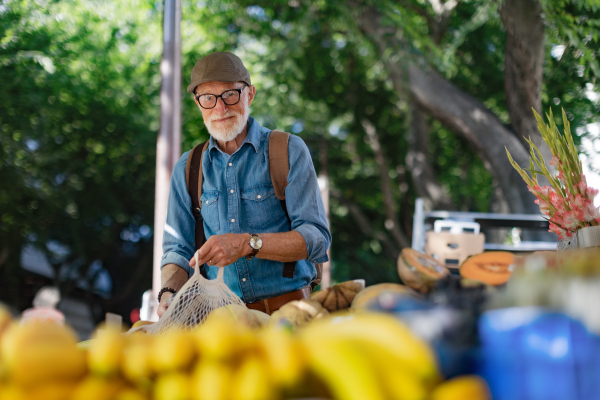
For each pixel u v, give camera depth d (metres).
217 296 1.19
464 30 8.16
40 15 10.45
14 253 12.16
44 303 4.16
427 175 10.92
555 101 8.59
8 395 0.42
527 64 7.46
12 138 10.65
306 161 1.92
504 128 7.84
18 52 10.21
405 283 0.93
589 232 1.53
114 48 12.02
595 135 8.34
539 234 6.97
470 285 0.44
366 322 0.40
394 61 8.80
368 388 0.36
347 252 15.59
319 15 10.20
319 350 0.38
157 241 4.37
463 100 8.19
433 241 3.41
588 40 7.53
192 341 0.41
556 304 0.40
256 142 1.93
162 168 4.56
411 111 11.07
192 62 11.47
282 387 0.38
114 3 11.57
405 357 0.38
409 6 9.45
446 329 0.40
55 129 12.17
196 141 10.36
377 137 13.34
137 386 0.42
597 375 0.39
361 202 15.20
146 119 13.41
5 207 11.38
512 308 0.40
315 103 12.73
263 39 11.47
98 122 12.74
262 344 0.40
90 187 13.34
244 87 1.94
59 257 14.04
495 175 7.79
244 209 1.91
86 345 0.52
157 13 11.92
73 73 11.68
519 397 0.39
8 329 0.46
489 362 0.39
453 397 0.36
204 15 11.50
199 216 1.96
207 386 0.38
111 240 14.23
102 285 17.47
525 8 7.22
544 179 4.76
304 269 1.87
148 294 3.16
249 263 1.80
